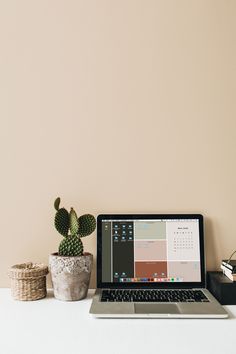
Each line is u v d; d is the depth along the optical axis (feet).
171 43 4.42
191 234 4.16
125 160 4.36
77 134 4.39
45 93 4.42
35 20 4.45
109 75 4.42
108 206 4.35
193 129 4.37
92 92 4.42
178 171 4.35
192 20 4.43
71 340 2.77
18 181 4.37
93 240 4.29
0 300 3.78
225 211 4.32
